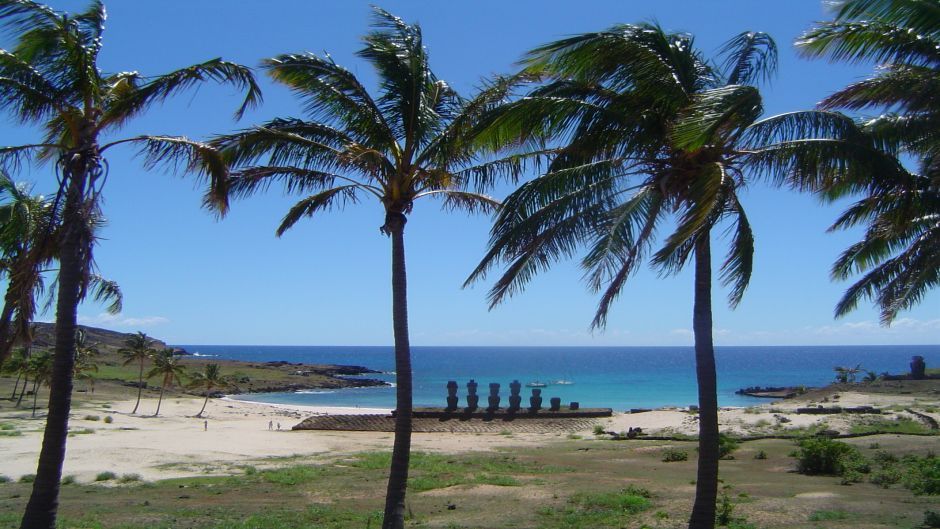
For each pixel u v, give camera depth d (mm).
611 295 9531
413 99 10672
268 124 10570
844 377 60812
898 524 11398
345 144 10758
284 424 49031
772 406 39062
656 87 9047
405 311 10836
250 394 95188
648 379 124062
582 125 9453
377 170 10664
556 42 8719
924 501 13664
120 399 67375
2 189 13203
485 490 17859
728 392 90062
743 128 8594
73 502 16812
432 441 32688
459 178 11344
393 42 10641
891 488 15703
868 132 10008
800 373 142125
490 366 189000
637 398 81562
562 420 37594
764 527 11859
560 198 9148
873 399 37844
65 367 9555
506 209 9367
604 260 9156
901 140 10203
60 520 13828
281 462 25828
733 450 23766
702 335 9375
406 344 10789
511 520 13734
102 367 97625
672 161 9414
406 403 10695
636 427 33969
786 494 15141
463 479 19875
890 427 27734
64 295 9547
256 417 57562
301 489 18891
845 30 8891
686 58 9359
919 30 8703
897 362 185125
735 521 12367
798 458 20766
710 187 7988
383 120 10695
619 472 21109
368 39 10648
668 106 9266
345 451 29562
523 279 9555
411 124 10711
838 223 13859
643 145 9539
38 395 65000
